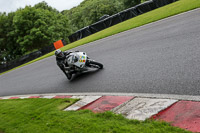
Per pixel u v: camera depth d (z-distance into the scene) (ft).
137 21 48.32
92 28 73.31
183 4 44.75
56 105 16.22
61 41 76.64
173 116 9.27
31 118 14.88
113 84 17.21
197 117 8.56
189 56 15.93
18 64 82.64
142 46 24.58
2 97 30.19
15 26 119.44
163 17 37.76
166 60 17.17
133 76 16.93
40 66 46.70
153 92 12.87
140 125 9.24
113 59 24.66
